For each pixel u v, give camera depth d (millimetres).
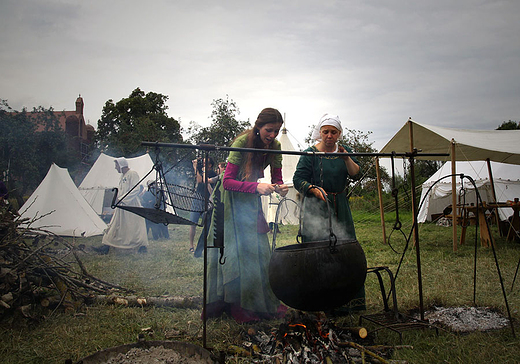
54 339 2555
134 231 6469
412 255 5992
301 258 2166
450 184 11391
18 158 24297
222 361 1988
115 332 2688
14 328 2713
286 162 12211
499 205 7180
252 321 2785
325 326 2428
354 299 3004
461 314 2963
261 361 2176
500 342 2408
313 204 2979
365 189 17391
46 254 3535
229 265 2756
